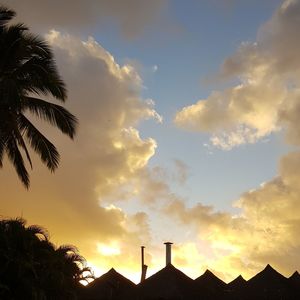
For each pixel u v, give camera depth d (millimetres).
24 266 20781
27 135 23844
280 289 44594
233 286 46969
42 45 21703
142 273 50469
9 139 22922
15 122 20984
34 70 21172
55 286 23109
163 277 43969
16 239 21406
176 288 42500
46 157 24109
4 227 21797
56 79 21484
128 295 44219
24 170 24016
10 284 20359
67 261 27297
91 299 43531
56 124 23281
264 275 46125
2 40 20875
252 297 44812
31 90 21812
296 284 46500
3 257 20625
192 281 45688
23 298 20422
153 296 42750
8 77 20359
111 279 47094
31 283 20688
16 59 20859
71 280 26469
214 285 46531
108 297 44344
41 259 22953
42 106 22750
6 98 18594
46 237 23812
